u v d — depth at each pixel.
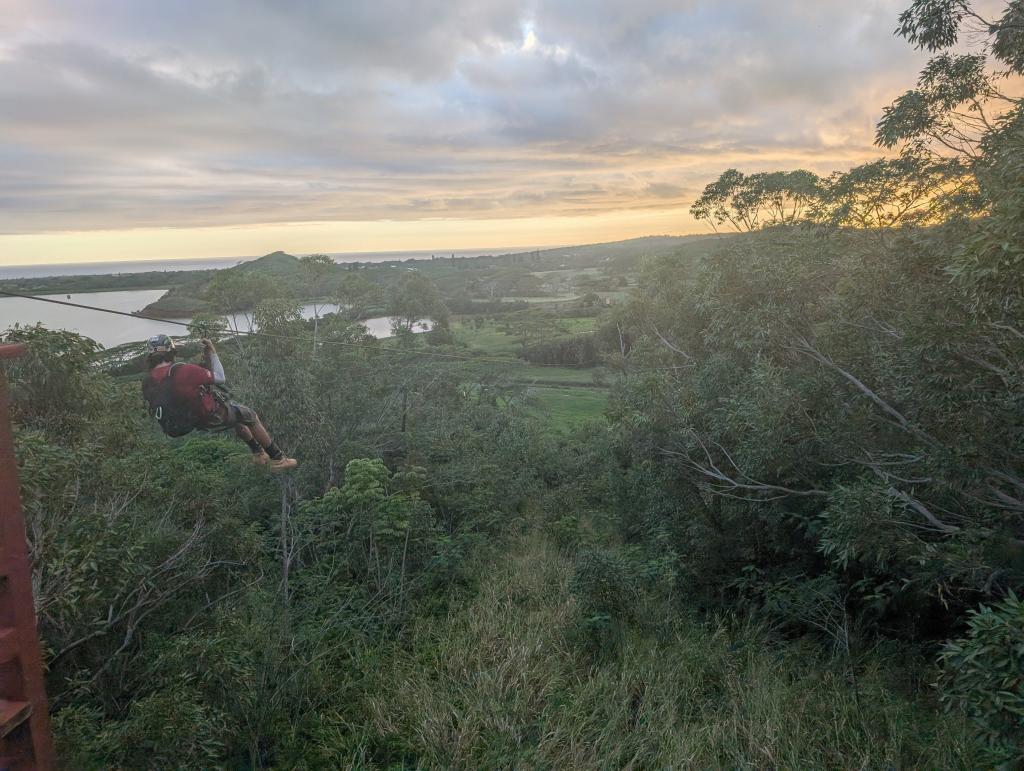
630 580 8.01
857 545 5.50
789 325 7.70
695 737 5.18
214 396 3.88
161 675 5.28
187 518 7.28
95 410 5.69
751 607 8.06
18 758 1.70
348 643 7.57
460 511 12.77
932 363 5.21
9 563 1.70
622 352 19.80
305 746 5.70
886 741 5.12
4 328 5.34
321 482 12.53
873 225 7.59
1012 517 5.32
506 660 6.64
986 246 3.59
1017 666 3.24
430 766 5.27
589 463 17.12
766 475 8.28
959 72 6.88
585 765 4.96
